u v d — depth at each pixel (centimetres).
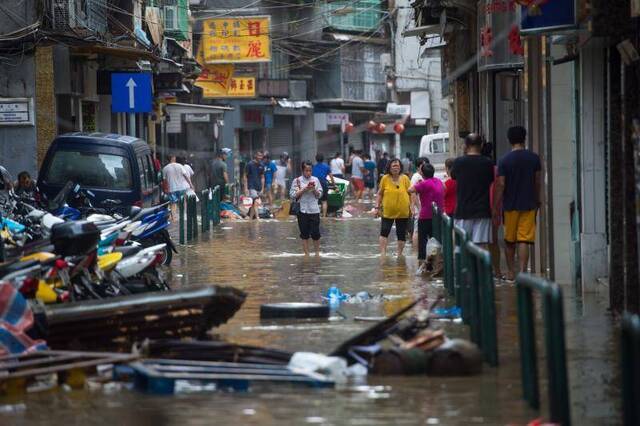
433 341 2008
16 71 5291
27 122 5291
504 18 4716
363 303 2941
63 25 5331
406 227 4372
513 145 3228
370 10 13500
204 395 1823
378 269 3881
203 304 2252
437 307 2791
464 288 2481
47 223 2964
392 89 13725
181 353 2011
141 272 2841
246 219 7412
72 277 2445
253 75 10544
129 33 6366
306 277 3641
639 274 2452
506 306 2772
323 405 1738
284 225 6675
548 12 2880
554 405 1512
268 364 1958
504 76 5188
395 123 13900
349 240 5372
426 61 13188
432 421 1628
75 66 6100
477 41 5584
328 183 7619
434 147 8844
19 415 1720
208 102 11019
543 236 3594
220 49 9906
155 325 2239
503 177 3200
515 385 1848
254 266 4044
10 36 5256
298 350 2216
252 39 9894
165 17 8738
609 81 2572
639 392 1287
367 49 13700
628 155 2448
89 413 1717
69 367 1902
